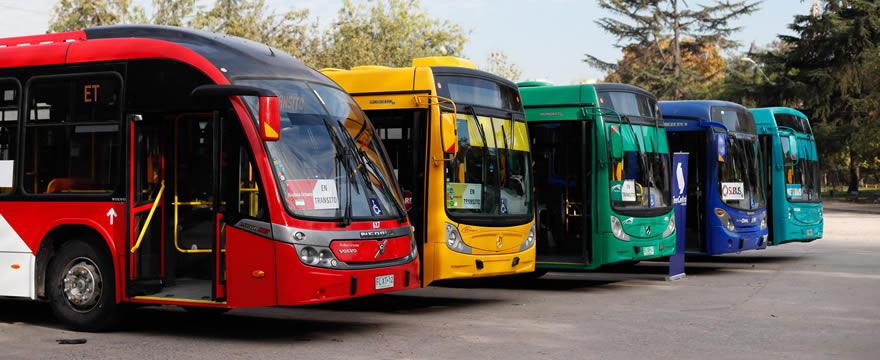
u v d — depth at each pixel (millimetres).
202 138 10219
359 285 9617
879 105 62969
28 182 10594
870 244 26844
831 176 89250
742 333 10359
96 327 10242
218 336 10164
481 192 13070
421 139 12578
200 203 10203
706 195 18609
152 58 10023
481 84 13461
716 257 22500
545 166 15977
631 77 73188
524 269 13695
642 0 72500
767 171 21344
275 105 9094
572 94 15602
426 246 12375
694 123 18734
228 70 9695
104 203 10070
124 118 10070
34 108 10656
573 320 11469
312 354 8992
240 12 44875
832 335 10219
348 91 13258
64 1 42750
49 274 10477
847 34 63500
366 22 61625
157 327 10875
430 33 66000
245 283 9352
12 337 10000
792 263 20469
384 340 9883
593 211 15344
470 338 10016
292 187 9391
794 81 66125
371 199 10062
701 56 77562
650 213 16125
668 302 13383
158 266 10203
